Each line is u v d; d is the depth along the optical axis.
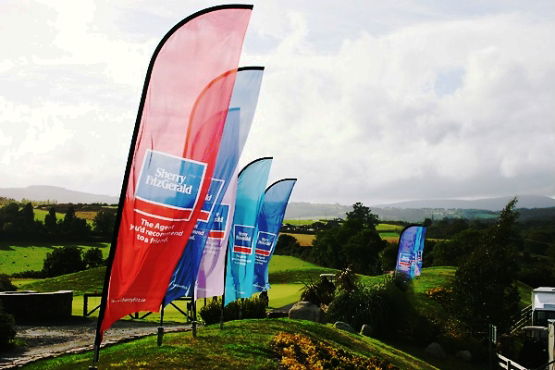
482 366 37.34
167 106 12.45
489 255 43.06
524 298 64.94
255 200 22.53
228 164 16.72
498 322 42.00
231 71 12.73
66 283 51.16
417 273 43.97
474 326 42.00
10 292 30.55
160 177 12.39
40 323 27.75
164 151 12.41
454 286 43.84
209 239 18.72
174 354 17.23
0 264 92.69
